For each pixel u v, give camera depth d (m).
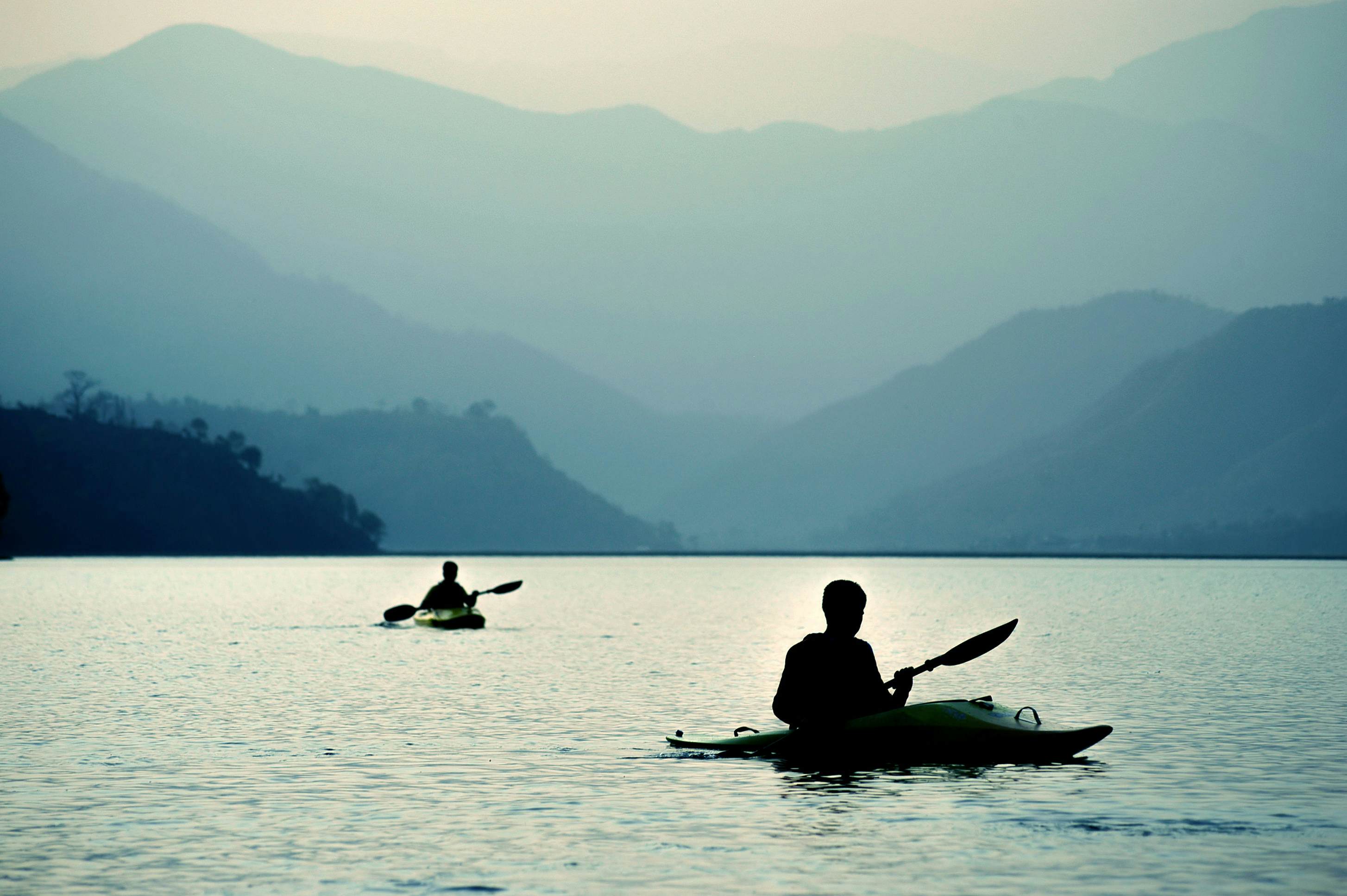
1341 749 37.47
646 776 33.56
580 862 24.47
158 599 154.75
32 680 58.50
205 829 27.38
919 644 83.75
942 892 22.33
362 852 25.34
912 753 35.53
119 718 45.09
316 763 35.56
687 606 145.25
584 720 44.31
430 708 47.91
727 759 36.22
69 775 33.78
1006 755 35.25
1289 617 121.56
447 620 96.31
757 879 23.25
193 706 48.62
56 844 26.08
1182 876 23.25
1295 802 29.75
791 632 95.44
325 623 106.62
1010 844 25.84
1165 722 43.78
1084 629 102.56
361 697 51.47
